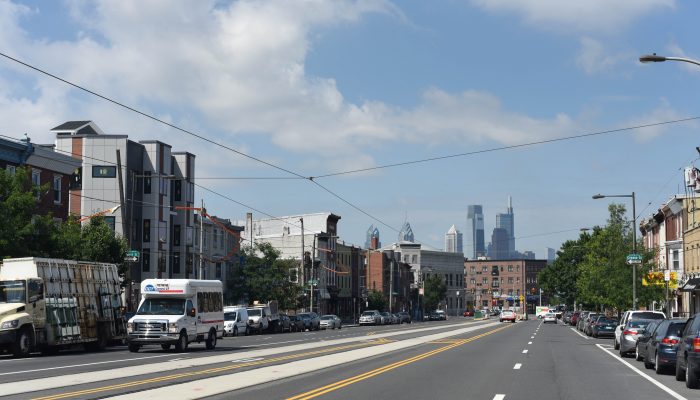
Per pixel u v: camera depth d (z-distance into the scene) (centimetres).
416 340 4806
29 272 3250
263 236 11094
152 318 3303
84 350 3719
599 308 8319
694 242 6550
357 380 2102
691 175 6512
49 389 1788
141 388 1816
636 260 5700
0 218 3766
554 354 3409
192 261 7338
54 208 5372
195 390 1781
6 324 3036
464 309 19062
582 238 11538
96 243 4684
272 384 1972
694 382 1966
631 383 2103
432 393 1798
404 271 15600
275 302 7006
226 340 4766
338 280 11619
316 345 4075
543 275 12244
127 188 6619
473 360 2970
